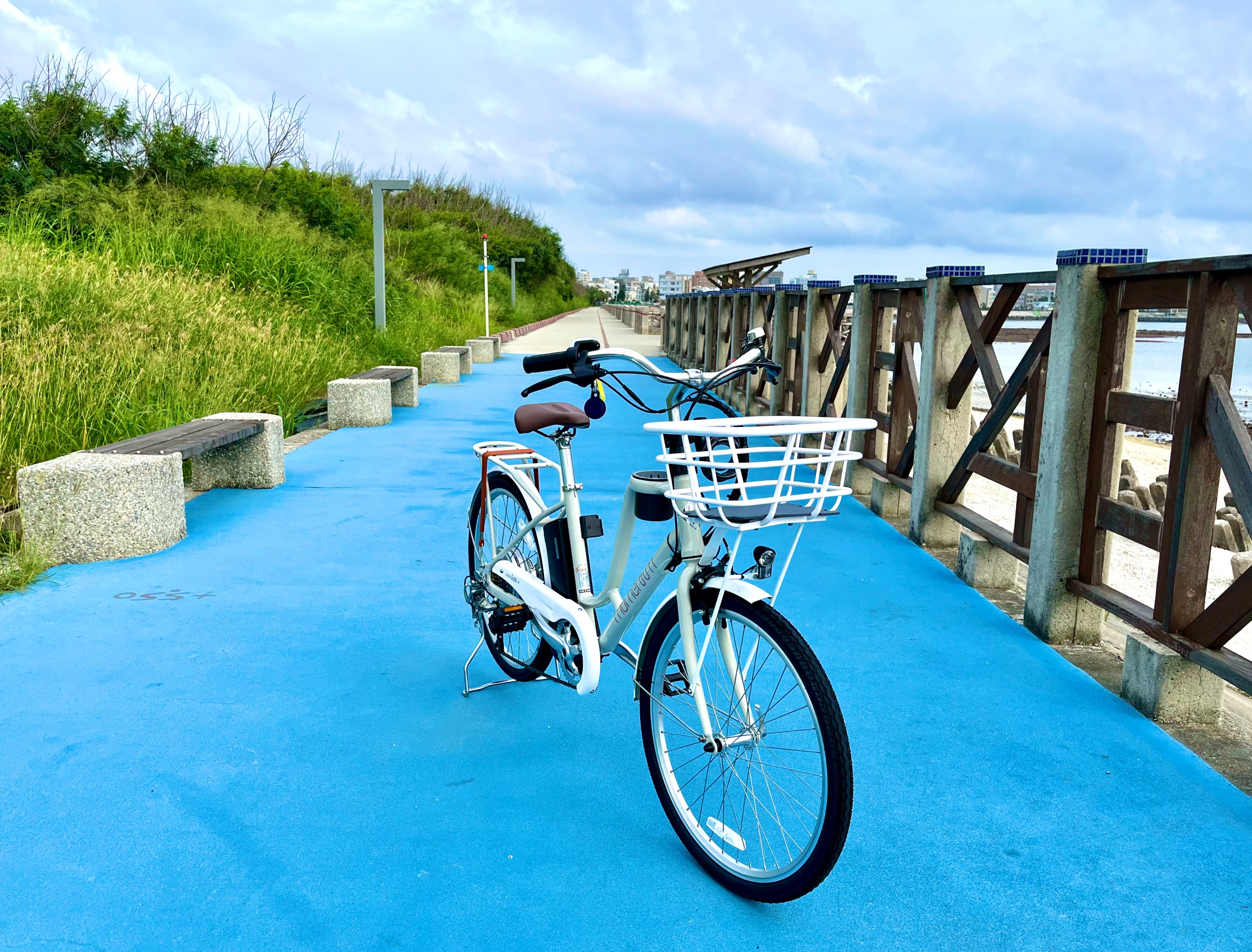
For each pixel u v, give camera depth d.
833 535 5.64
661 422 1.95
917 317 5.80
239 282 13.10
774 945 2.01
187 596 4.23
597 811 2.54
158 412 7.08
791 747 2.90
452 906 2.12
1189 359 3.03
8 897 2.12
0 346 7.05
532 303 45.03
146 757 2.78
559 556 2.84
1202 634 3.02
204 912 2.08
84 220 12.68
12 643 3.64
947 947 2.02
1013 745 2.94
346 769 2.73
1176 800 2.63
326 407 10.72
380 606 4.16
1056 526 3.76
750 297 11.11
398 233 27.98
